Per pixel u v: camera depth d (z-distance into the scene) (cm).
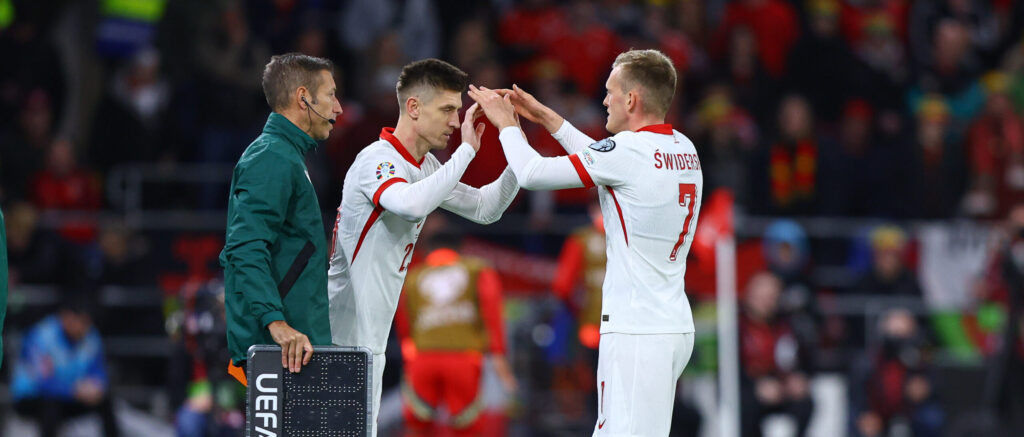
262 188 1984
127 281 4069
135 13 5069
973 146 4916
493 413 3891
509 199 2219
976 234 4266
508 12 5166
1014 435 3884
